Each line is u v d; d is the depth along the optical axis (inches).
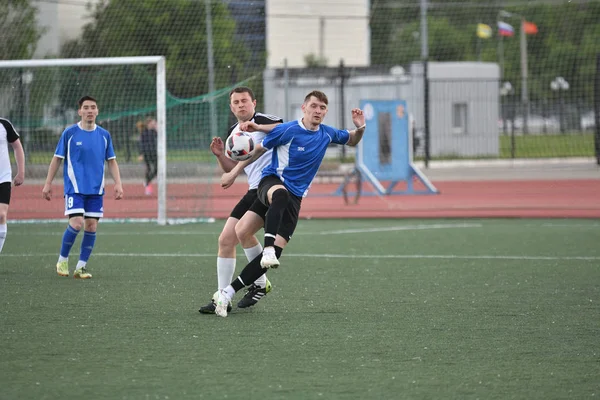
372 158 2571.4
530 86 5669.3
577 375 657.6
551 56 5659.5
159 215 1914.4
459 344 762.2
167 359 703.7
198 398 594.9
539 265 1268.5
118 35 3142.2
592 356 718.5
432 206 2349.9
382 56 5757.9
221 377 649.0
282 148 879.7
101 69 2807.6
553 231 1734.7
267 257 837.8
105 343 761.6
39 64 1804.9
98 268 1240.8
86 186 1144.2
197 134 2460.6
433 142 3986.2
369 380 641.6
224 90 2237.9
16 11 2992.1
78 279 1138.0
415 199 2566.4
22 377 647.8
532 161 3890.3
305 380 641.0
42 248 1493.6
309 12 5629.9
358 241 1579.7
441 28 5940.0
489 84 4104.3
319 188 2930.6
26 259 1346.0
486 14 5689.0
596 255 1376.7
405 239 1609.3
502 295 1016.2
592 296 1008.9
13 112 2282.2
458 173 3538.4
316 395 602.5
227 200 2516.0
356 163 2433.6
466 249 1457.9
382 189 2460.6
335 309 927.7
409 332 811.4
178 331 811.4
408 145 2605.8
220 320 866.1
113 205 2316.7
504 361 700.7
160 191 1911.9
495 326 839.7
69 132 1150.3
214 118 2235.5
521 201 2480.3
